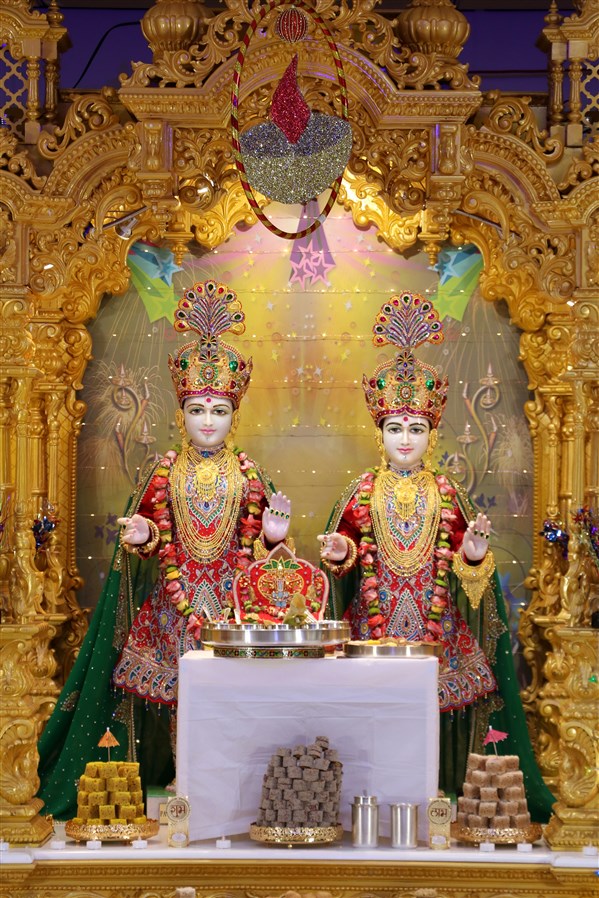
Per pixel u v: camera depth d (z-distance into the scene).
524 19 7.98
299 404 7.47
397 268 7.50
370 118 6.70
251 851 5.86
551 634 6.83
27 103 6.92
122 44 8.00
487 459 7.45
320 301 7.50
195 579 6.74
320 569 7.01
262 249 7.50
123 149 6.77
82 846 6.04
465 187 6.83
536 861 5.90
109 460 7.46
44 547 7.15
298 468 7.46
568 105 7.25
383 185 6.76
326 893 5.79
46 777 6.80
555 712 6.71
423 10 6.71
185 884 5.91
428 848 5.96
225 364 6.89
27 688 6.24
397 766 6.00
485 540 6.50
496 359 7.46
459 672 6.76
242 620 6.27
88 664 6.79
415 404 6.87
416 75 6.63
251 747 6.01
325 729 6.02
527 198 6.75
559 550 7.21
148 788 7.04
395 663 6.00
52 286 6.71
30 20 6.89
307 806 5.91
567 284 6.68
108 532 7.44
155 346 7.49
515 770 6.20
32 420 7.20
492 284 7.36
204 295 6.91
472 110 6.65
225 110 6.64
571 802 6.12
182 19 6.63
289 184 6.27
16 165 6.68
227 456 6.92
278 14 6.63
